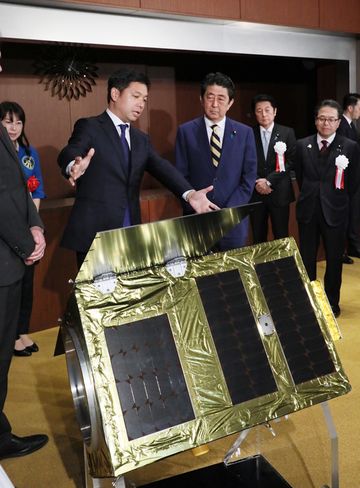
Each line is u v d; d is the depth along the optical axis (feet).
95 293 5.01
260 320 5.53
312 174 12.04
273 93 17.92
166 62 15.52
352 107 16.02
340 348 10.62
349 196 12.31
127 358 4.91
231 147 10.11
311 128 18.76
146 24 13.28
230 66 16.81
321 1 15.85
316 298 5.90
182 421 4.89
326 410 5.93
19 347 10.93
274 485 6.43
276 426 7.95
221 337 5.32
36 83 13.43
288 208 14.07
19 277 6.64
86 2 11.62
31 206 6.75
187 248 5.55
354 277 15.43
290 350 5.55
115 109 8.42
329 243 12.10
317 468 6.88
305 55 16.62
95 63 14.28
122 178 8.41
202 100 10.10
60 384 9.65
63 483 6.78
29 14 11.57
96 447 4.92
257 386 5.28
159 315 5.17
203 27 14.32
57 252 12.29
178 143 10.43
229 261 5.65
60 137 14.01
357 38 17.65
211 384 5.12
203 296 5.41
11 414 8.57
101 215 8.35
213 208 7.88
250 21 14.42
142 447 4.68
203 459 7.24
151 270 5.34
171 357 5.07
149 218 13.89
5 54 12.82
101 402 4.69
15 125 10.56
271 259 5.85
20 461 7.29
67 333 5.32
